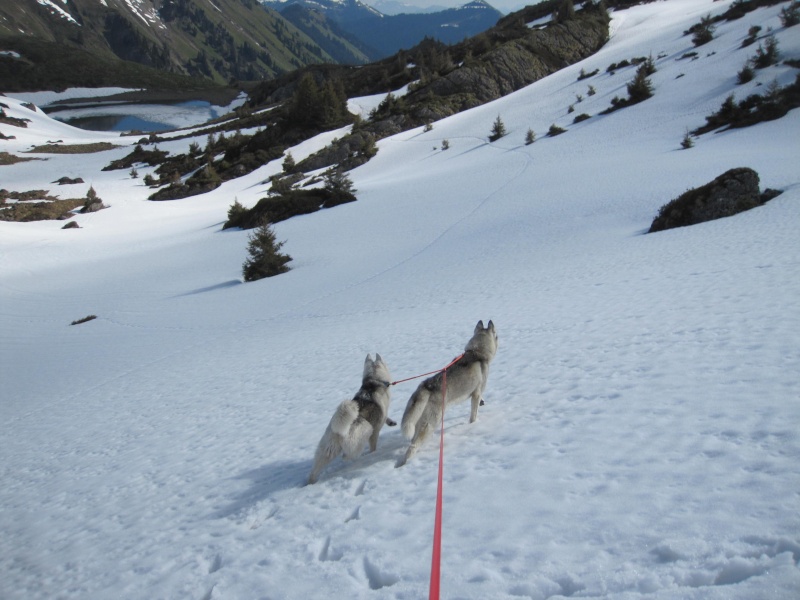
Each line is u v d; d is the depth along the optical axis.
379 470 6.83
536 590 3.81
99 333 29.09
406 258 31.83
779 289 10.55
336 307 23.39
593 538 4.21
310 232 45.16
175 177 83.12
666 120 53.41
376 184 61.47
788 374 6.38
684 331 9.32
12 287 42.38
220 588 5.15
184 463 9.44
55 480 10.48
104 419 13.95
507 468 5.89
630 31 103.06
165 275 41.34
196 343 22.50
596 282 16.44
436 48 121.12
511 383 9.15
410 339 14.66
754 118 43.31
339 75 133.50
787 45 58.59
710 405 6.09
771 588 3.20
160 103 180.38
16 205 69.50
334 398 11.02
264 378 14.11
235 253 44.44
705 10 98.38
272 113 116.06
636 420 6.22
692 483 4.59
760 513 3.92
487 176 51.38
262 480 7.80
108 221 66.38
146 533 7.11
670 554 3.76
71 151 104.44
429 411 6.94
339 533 5.49
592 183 38.25
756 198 22.81
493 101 90.19
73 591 6.18
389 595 4.24
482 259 26.55
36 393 19.44
